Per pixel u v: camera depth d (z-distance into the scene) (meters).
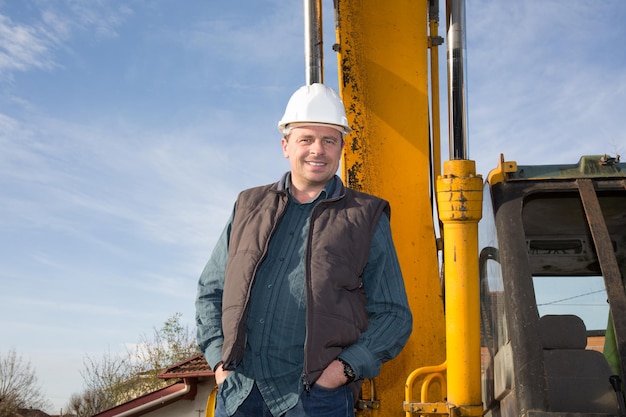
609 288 2.66
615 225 3.72
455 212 3.08
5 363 28.95
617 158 3.04
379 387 3.58
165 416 16.16
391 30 4.08
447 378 3.03
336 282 2.48
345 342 2.46
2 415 27.58
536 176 3.06
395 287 2.61
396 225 3.83
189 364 16.67
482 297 3.29
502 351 2.85
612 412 2.71
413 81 4.02
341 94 4.02
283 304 2.53
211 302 2.79
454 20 3.44
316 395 2.45
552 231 3.76
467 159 3.22
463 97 3.33
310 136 2.69
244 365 2.57
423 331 3.67
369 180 3.89
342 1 4.12
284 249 2.62
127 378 27.03
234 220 2.78
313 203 2.68
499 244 2.92
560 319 2.96
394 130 3.96
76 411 26.86
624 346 2.52
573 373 2.81
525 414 2.49
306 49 4.02
